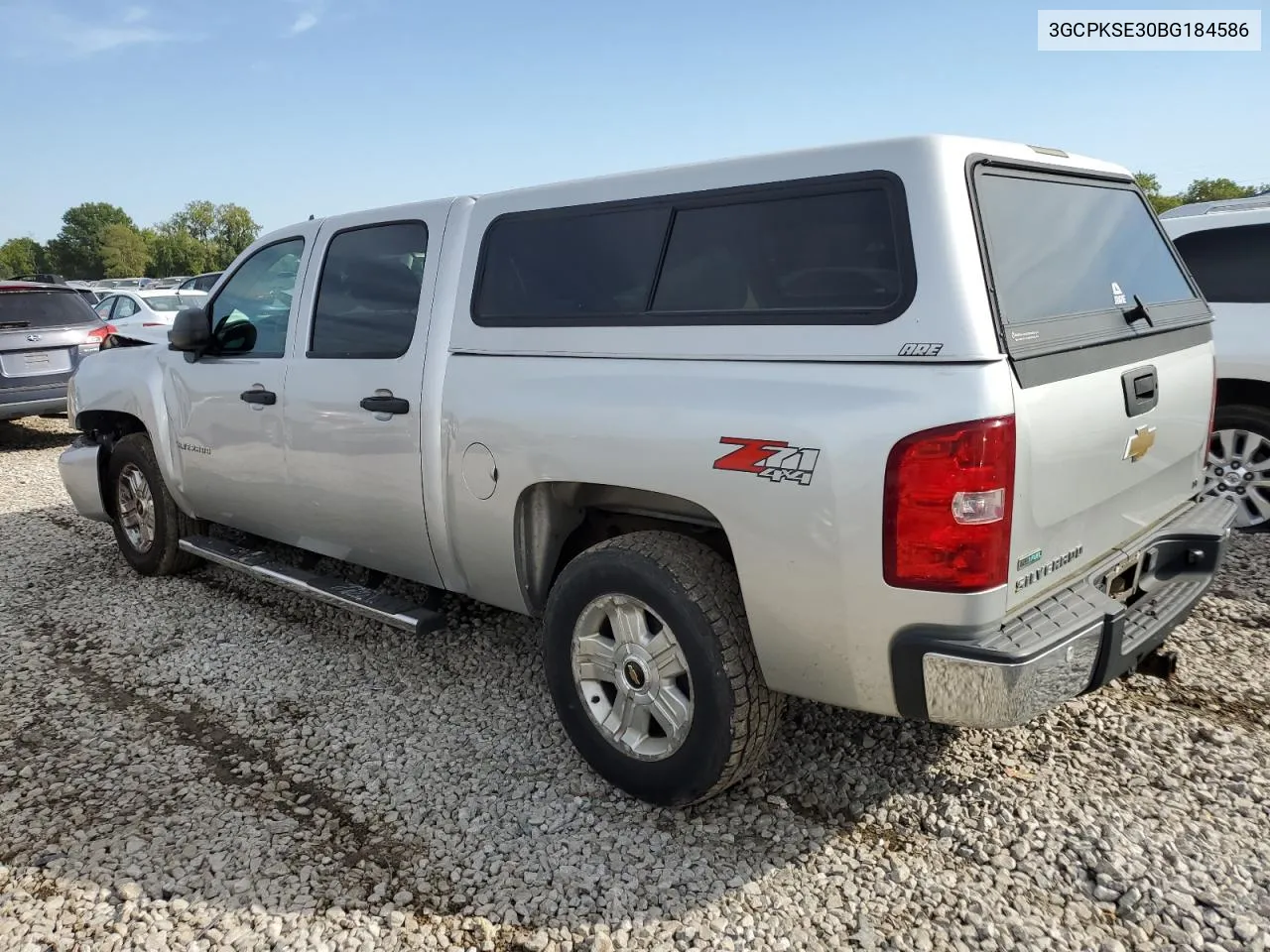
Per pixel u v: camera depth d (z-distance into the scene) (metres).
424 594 4.82
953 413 2.21
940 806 2.94
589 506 3.20
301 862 2.79
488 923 2.52
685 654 2.73
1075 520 2.58
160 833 2.94
